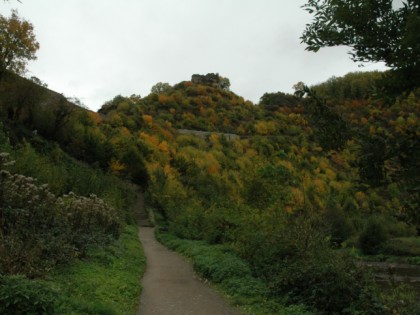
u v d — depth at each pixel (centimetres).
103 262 960
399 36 244
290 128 9788
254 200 1448
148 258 1422
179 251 1623
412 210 249
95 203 1391
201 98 11788
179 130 9119
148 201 4128
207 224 1828
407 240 3384
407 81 238
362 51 262
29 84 3403
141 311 686
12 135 2744
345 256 846
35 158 1869
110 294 688
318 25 281
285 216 1173
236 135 9488
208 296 822
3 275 527
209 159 6725
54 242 844
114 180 3738
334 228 3419
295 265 822
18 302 430
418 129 242
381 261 3100
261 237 1043
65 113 3747
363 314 661
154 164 5312
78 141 3941
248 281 873
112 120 6706
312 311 702
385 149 244
